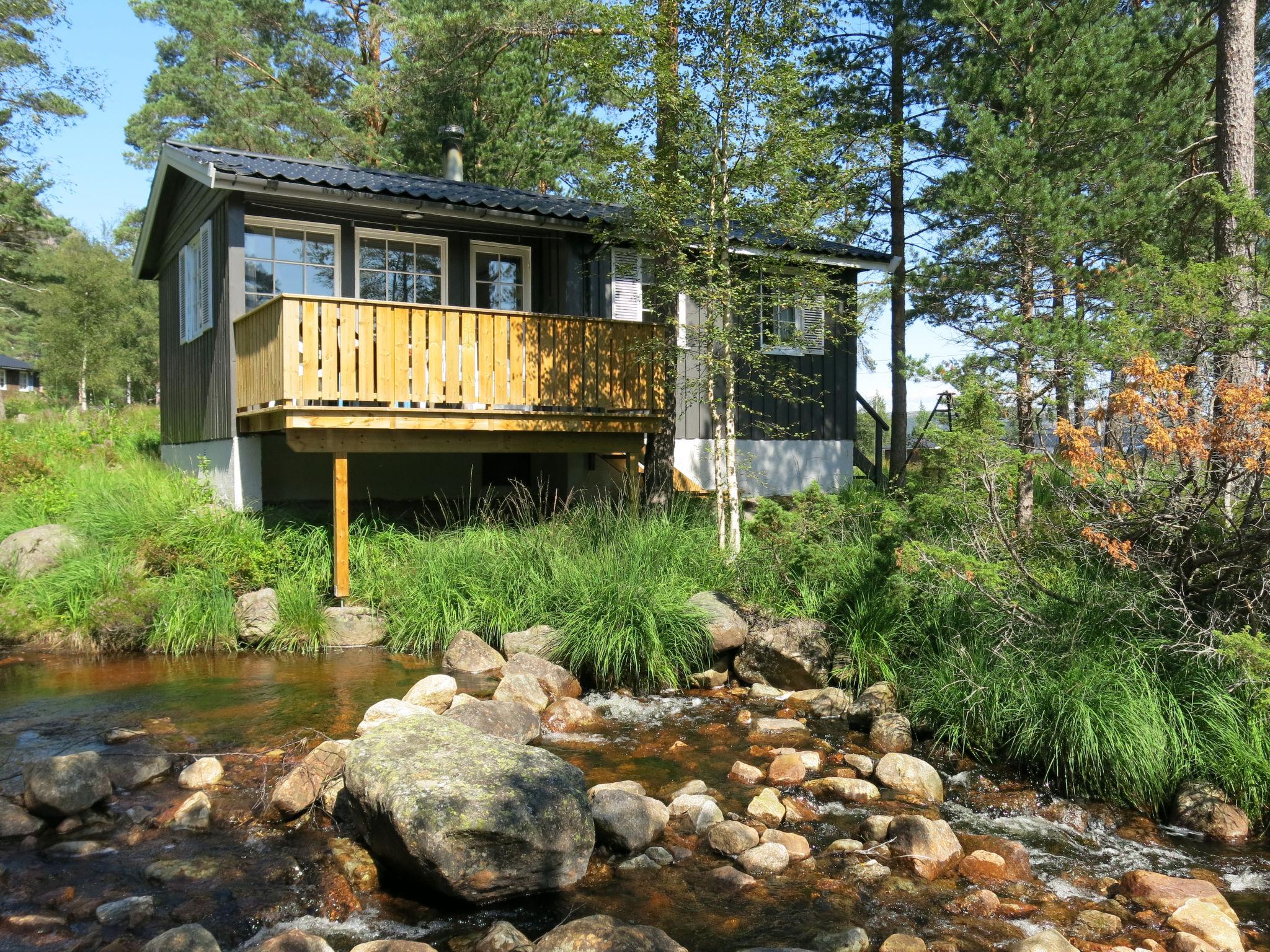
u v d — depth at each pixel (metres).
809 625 7.59
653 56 9.25
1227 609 5.88
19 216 24.88
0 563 9.56
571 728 6.48
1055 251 10.52
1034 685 5.78
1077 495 6.65
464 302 12.44
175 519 9.81
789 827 4.89
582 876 4.28
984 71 12.93
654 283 10.98
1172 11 14.47
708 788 5.38
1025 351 7.42
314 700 6.89
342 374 8.94
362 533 10.08
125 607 8.45
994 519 6.36
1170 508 5.80
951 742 5.94
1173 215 12.91
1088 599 6.32
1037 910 4.04
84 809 4.86
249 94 22.14
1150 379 5.49
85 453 15.88
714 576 8.81
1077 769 5.35
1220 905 4.02
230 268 10.62
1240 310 6.20
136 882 4.16
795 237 9.84
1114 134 12.43
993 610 6.60
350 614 8.83
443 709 6.61
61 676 7.61
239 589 9.20
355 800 4.41
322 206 11.34
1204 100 14.51
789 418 14.26
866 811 5.12
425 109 20.39
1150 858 4.59
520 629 8.38
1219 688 5.36
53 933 3.70
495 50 20.02
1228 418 5.40
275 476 12.32
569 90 20.03
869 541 8.34
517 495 12.45
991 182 11.06
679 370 13.05
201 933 3.54
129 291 37.06
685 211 9.52
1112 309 7.65
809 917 3.95
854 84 16.89
